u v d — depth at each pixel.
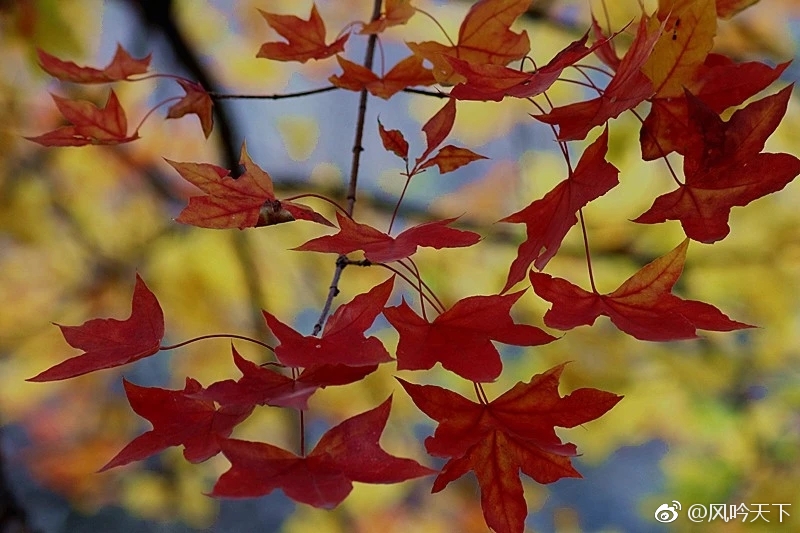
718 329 1.45
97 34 2.63
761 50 2.49
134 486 3.58
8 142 2.68
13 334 3.03
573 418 1.45
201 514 3.66
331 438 1.43
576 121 1.46
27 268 3.04
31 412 3.76
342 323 1.45
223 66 3.03
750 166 1.47
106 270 3.04
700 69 1.52
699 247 2.69
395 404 3.22
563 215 1.47
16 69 2.56
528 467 1.46
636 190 2.72
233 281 3.12
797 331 2.88
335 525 3.40
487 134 2.97
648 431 3.35
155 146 2.96
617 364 2.82
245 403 1.42
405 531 3.67
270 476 1.41
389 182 3.34
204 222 1.47
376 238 1.46
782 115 1.46
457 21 2.79
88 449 3.49
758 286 2.74
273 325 1.43
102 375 3.72
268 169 3.49
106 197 3.06
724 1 1.54
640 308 1.46
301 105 3.38
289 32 1.57
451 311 1.45
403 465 1.42
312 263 3.10
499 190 3.40
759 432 2.94
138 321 1.47
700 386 2.86
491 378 1.44
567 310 1.46
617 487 5.04
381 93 1.56
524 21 2.50
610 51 1.54
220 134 2.47
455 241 1.45
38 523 4.16
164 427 1.45
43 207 2.93
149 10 2.26
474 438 1.45
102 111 1.59
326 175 3.01
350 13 2.95
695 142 1.48
